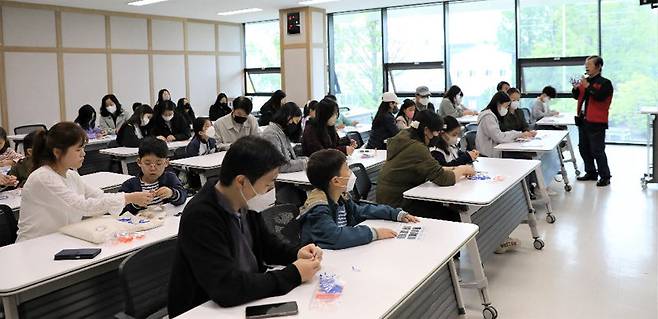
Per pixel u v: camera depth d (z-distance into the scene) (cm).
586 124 660
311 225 241
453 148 426
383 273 205
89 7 977
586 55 924
